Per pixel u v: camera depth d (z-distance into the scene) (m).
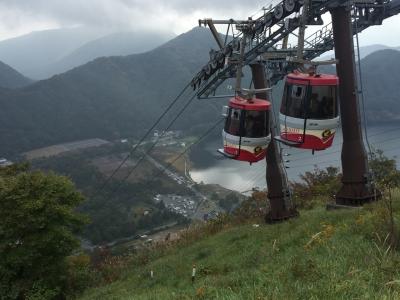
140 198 169.00
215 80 22.30
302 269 8.14
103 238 123.56
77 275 24.66
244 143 16.23
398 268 7.03
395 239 8.58
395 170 27.94
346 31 15.97
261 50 18.75
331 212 16.06
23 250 22.34
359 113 16.50
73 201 24.88
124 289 18.12
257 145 16.33
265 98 19.52
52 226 22.97
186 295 10.00
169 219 143.38
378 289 6.39
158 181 191.00
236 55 19.73
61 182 24.59
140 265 24.67
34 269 23.25
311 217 16.94
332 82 13.53
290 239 13.83
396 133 166.88
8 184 23.36
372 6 17.55
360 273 7.04
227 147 16.86
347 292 6.36
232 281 9.91
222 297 7.96
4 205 22.92
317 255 9.52
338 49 16.14
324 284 6.85
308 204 24.97
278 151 20.08
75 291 23.67
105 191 174.12
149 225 137.62
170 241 28.17
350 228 11.38
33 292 22.36
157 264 20.69
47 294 22.06
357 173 16.67
